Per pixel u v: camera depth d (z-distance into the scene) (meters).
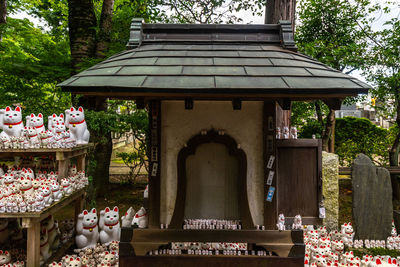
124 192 7.57
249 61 2.39
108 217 3.82
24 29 6.93
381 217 4.18
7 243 3.93
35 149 3.29
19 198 2.94
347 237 4.01
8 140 3.30
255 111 2.57
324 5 7.21
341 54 6.48
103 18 6.12
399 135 7.29
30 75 5.59
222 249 2.55
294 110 7.61
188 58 2.46
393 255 3.77
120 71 2.16
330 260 3.18
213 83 1.91
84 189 4.20
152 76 2.04
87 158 5.42
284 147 3.17
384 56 6.59
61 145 3.36
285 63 2.36
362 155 4.30
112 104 7.60
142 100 2.28
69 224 4.34
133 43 2.84
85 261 3.28
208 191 2.65
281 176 3.17
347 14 7.18
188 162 2.63
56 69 5.67
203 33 3.01
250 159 2.57
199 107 2.57
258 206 2.56
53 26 10.38
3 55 6.15
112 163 12.26
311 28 7.53
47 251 3.51
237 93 1.88
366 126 8.41
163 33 3.02
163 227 2.54
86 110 5.05
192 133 2.57
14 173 3.60
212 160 2.65
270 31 3.04
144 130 6.48
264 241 2.34
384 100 7.21
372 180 4.23
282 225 2.67
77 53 5.75
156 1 7.42
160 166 2.55
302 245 2.32
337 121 8.62
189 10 8.51
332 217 4.68
